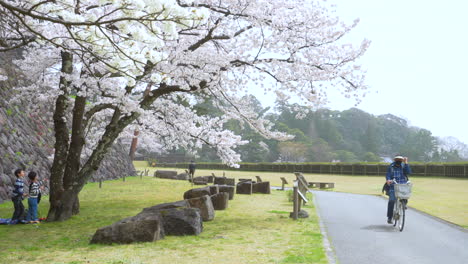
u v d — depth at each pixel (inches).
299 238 299.7
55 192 402.6
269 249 256.2
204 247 262.5
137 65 229.0
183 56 403.5
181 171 2134.6
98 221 391.5
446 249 270.4
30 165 677.9
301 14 428.1
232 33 433.4
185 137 522.9
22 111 752.3
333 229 352.2
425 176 1662.2
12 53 831.1
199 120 521.7
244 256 234.4
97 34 221.0
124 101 392.5
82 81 391.5
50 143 832.3
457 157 6033.5
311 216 446.9
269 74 435.8
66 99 423.2
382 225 385.1
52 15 216.7
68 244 278.8
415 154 5841.5
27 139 719.7
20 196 380.5
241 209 517.7
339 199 715.4
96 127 662.5
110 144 422.3
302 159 4197.8
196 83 413.7
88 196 663.1
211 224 379.2
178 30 405.7
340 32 427.8
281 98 476.4
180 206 345.7
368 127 5949.8
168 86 418.9
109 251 251.1
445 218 451.8
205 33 447.8
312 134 5374.0
